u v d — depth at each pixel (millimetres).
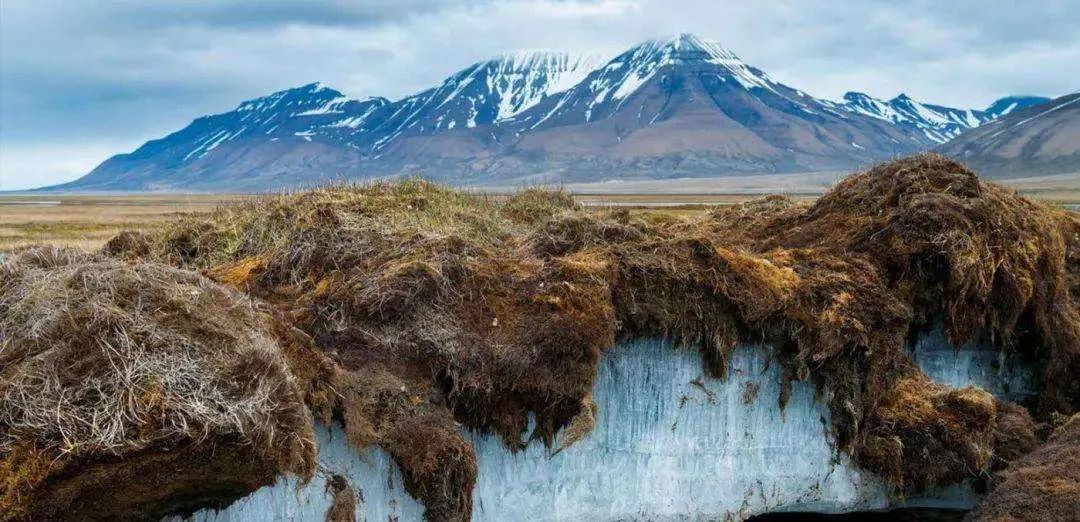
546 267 9719
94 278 6883
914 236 11422
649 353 9953
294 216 11273
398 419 8008
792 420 10477
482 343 8805
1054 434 10555
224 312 7129
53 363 6043
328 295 9070
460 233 11133
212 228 12242
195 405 5996
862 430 10406
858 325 10266
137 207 83375
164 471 5961
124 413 5852
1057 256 12156
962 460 10211
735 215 14984
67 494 5633
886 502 10633
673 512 10070
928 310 11547
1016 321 11766
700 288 9938
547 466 9477
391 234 10281
